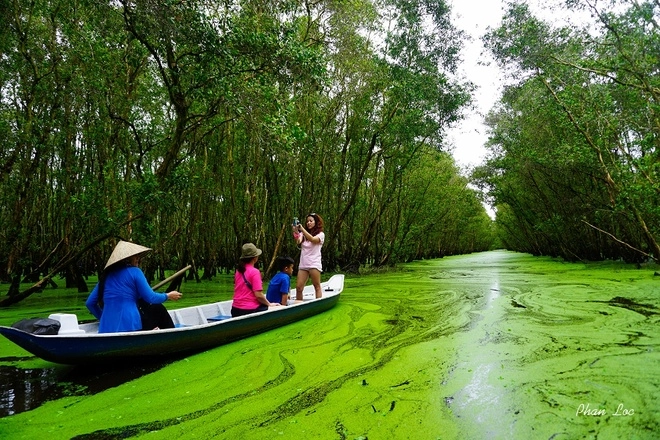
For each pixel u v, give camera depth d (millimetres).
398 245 21734
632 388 3566
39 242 13883
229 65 6445
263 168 13836
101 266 12336
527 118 16047
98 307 4688
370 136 15414
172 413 3373
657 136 10617
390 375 4148
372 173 19438
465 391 3670
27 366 4539
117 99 9586
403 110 14070
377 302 8664
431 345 5199
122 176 11609
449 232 39250
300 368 4414
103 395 3748
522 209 23469
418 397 3572
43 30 8719
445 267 21250
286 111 7047
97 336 3943
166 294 4711
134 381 4082
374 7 13297
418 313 7355
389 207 22406
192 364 4562
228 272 18203
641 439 2721
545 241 28234
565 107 11812
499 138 17969
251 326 5582
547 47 11383
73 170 10172
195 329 4719
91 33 7922
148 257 10164
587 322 6223
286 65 6824
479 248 67500
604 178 13688
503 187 23328
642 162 10445
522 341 5250
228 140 12523
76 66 8930
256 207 14438
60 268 8844
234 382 4031
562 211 19922
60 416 3324
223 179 14125
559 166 14484
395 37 13633
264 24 7875
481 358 4598
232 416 3305
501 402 3404
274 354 4906
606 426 2924
